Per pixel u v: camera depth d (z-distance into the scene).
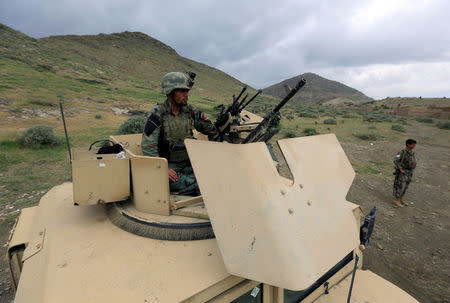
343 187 2.06
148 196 2.21
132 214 2.22
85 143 13.09
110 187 2.26
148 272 1.68
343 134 20.52
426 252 5.25
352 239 1.86
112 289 1.57
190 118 2.81
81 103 26.27
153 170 2.14
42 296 1.56
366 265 4.83
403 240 5.70
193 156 1.59
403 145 16.84
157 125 2.53
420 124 30.67
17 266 2.43
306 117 33.88
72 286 1.60
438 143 18.75
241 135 3.59
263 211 1.54
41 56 55.44
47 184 7.97
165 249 1.89
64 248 1.97
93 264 1.77
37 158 10.62
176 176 2.32
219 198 1.55
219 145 1.67
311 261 1.53
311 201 1.77
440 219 6.68
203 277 1.63
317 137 2.19
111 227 2.23
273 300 1.88
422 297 4.05
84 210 2.59
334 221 1.82
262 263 1.45
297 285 1.41
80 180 2.17
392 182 9.61
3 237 5.16
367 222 1.97
